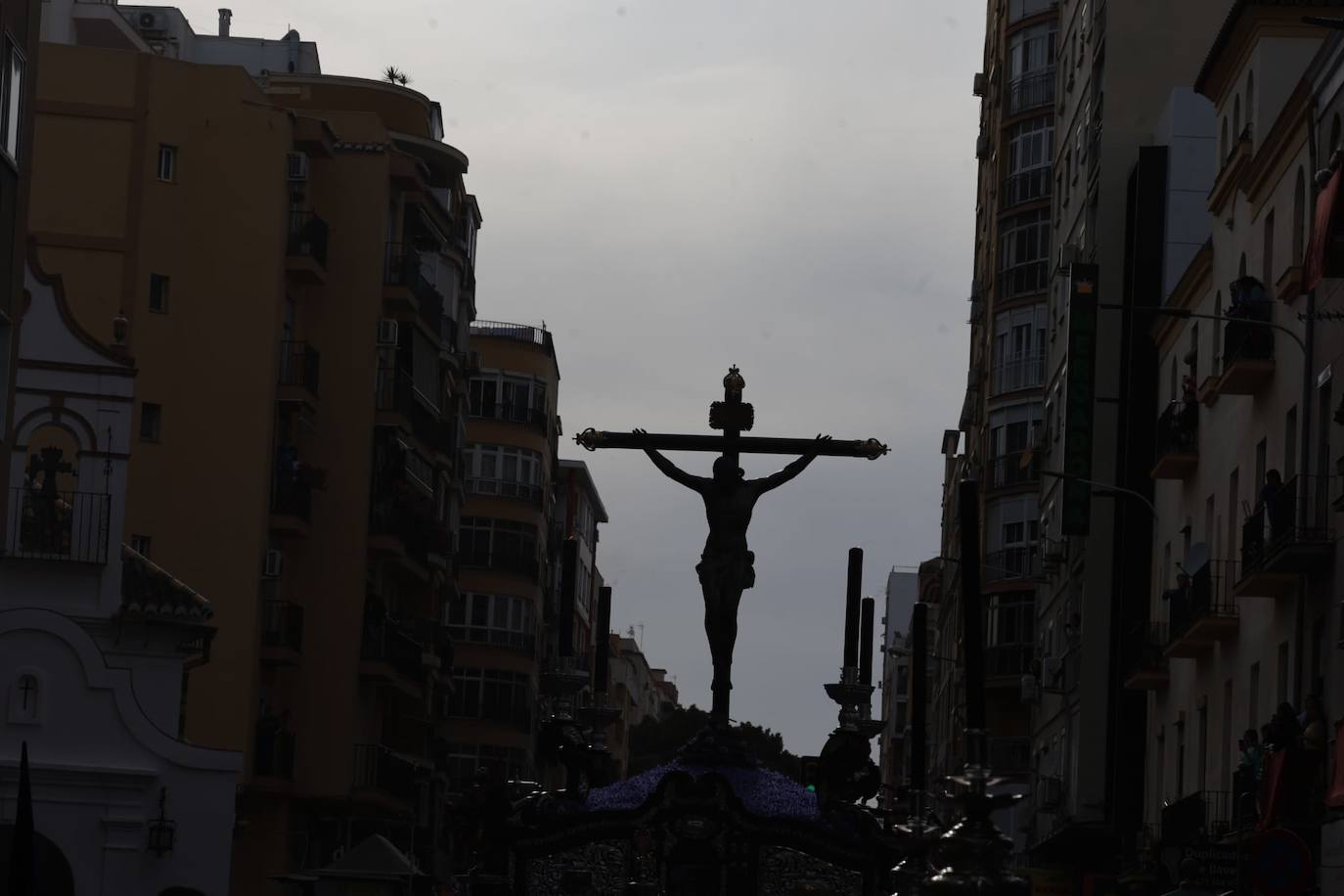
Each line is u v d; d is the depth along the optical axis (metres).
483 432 96.44
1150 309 37.88
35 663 43.94
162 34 78.06
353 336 65.19
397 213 68.19
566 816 14.72
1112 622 55.78
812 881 14.18
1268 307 39.38
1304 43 41.38
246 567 58.06
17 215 30.95
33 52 31.47
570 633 16.16
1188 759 46.06
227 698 57.53
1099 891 46.06
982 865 9.56
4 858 43.28
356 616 64.31
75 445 47.31
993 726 75.75
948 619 107.19
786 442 15.41
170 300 58.44
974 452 86.75
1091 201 60.12
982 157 86.38
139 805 44.16
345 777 63.72
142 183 58.34
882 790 15.79
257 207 59.19
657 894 14.02
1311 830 31.27
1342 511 32.62
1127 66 58.44
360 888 35.12
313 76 75.00
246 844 60.47
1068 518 52.94
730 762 14.98
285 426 61.78
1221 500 43.84
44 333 46.38
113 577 46.31
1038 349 76.62
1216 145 53.59
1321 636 34.84
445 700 83.38
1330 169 29.06
